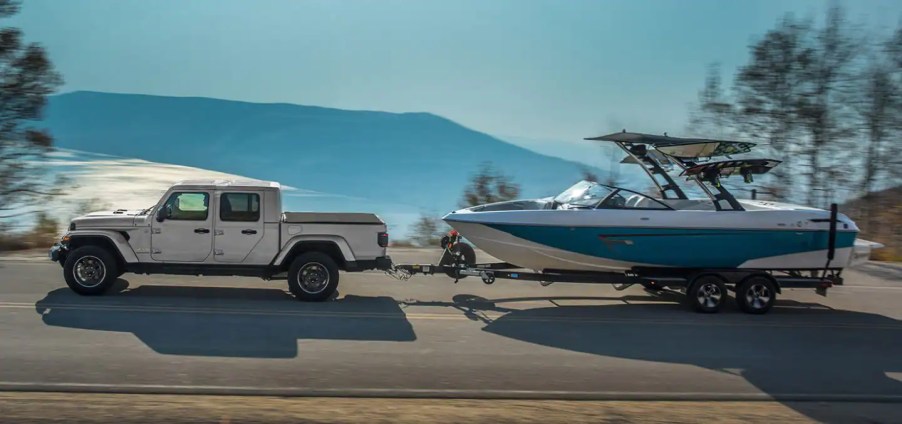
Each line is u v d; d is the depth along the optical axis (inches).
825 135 805.9
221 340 337.7
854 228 457.1
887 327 425.1
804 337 393.4
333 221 443.2
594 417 247.6
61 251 428.1
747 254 450.6
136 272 427.5
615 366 323.0
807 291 540.1
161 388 264.5
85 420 224.4
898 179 800.3
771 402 277.6
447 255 464.4
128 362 296.8
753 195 564.1
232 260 426.3
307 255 430.9
